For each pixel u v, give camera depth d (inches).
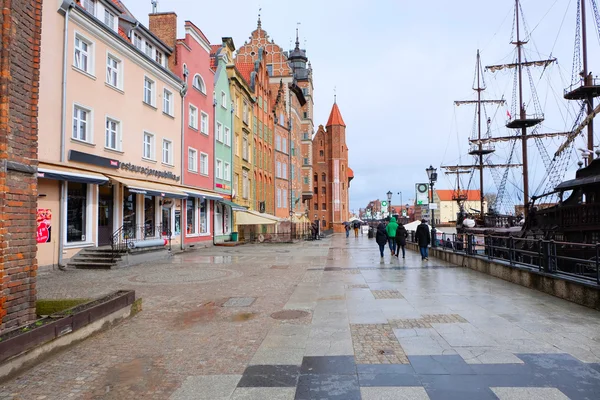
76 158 624.7
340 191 3501.5
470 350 224.4
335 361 211.5
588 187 686.5
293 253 936.3
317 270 601.0
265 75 1843.0
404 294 395.5
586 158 1032.8
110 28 715.4
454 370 195.6
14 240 217.5
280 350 231.3
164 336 262.5
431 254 836.0
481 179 1863.9
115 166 727.1
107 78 722.2
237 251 1004.6
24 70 229.0
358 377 189.6
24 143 227.1
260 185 1742.1
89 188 671.8
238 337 258.5
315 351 228.2
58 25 597.9
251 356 222.4
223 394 174.4
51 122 585.0
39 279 512.1
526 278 430.6
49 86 581.6
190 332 271.6
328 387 179.0
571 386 175.8
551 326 270.2
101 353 229.6
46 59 577.3
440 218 4709.6
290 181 2261.3
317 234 1835.6
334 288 437.7
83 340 250.4
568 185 708.0
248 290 432.1
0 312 206.4
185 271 591.2
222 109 1286.9
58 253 597.3
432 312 317.4
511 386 176.4
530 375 187.9
